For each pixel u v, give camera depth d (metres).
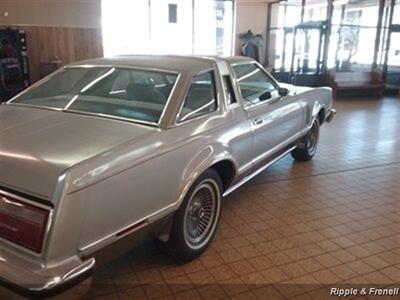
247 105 2.94
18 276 1.48
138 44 11.91
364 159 4.81
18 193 1.57
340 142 5.66
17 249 1.56
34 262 1.52
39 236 1.50
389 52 12.43
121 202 1.74
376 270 2.40
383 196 3.60
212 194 2.52
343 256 2.54
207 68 2.60
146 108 2.24
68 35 9.50
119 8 10.76
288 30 12.56
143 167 1.83
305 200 3.45
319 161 4.66
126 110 2.26
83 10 9.53
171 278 2.25
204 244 2.51
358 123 7.21
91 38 9.80
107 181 1.65
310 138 4.54
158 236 2.20
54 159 1.63
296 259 2.49
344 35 12.63
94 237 1.65
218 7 13.10
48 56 9.38
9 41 8.16
